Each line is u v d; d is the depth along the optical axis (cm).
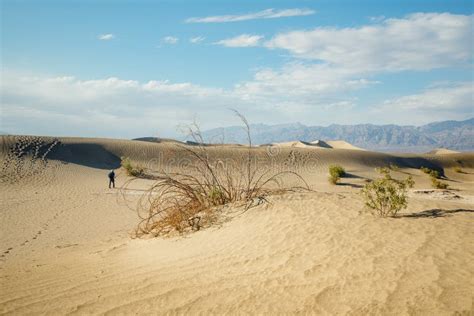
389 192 883
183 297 495
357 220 831
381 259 573
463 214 885
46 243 1142
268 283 519
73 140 5528
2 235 1266
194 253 729
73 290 552
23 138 5078
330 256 611
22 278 648
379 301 429
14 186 2870
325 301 444
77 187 2852
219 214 995
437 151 13612
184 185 1110
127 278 598
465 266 521
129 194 2398
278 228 806
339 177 3638
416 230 736
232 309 447
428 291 443
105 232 1285
